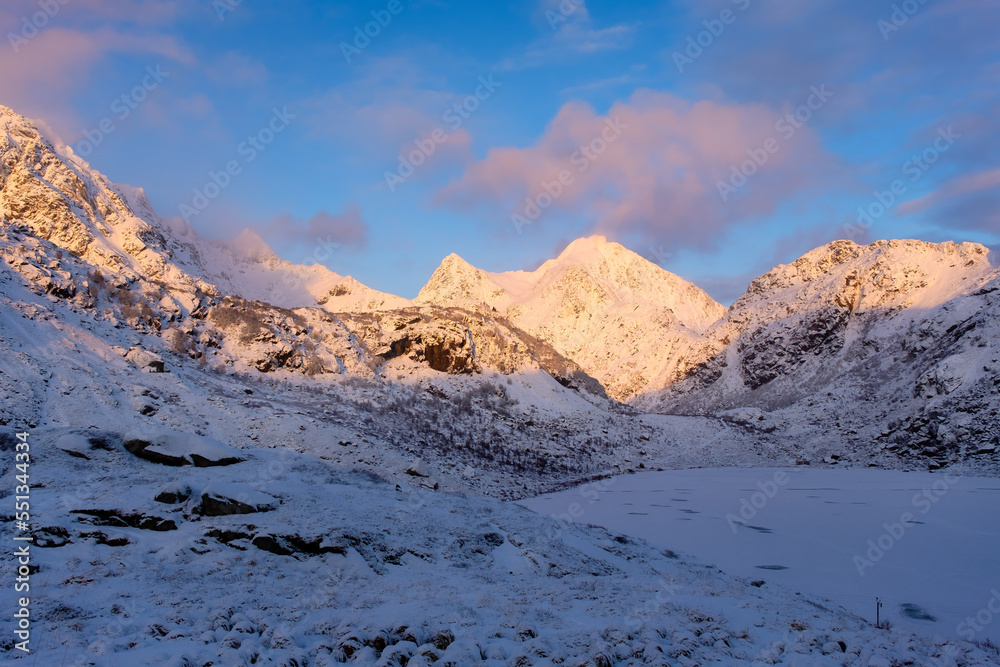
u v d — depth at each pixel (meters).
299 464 43.56
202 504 28.97
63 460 35.59
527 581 27.61
